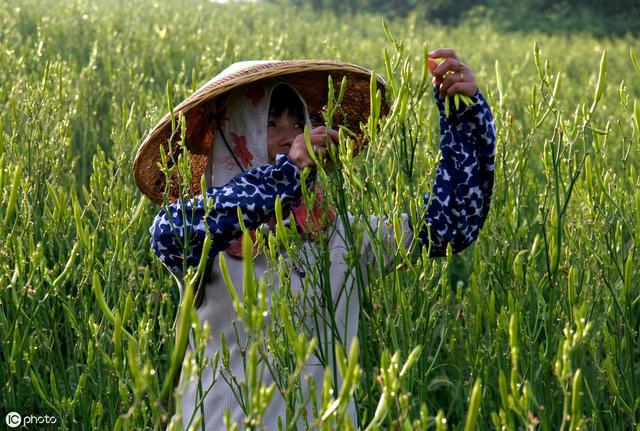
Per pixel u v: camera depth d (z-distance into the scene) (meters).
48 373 3.06
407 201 2.36
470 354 2.42
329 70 2.42
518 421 2.79
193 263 2.17
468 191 2.33
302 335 1.59
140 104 4.41
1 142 2.26
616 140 5.62
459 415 3.11
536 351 2.48
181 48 7.88
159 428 1.70
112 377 2.52
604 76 2.21
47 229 2.83
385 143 2.19
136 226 2.69
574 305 2.45
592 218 2.52
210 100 2.37
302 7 26.44
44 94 3.19
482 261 2.87
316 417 1.65
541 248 2.65
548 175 2.50
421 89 2.13
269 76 2.23
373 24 20.86
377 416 1.54
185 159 2.06
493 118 2.48
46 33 7.68
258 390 1.56
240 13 15.29
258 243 2.12
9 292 2.69
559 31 24.72
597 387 2.69
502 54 12.91
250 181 2.10
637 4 26.64
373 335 2.27
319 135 2.10
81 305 2.86
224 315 2.23
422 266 2.34
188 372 1.48
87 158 4.83
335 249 2.27
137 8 13.57
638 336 2.54
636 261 2.52
